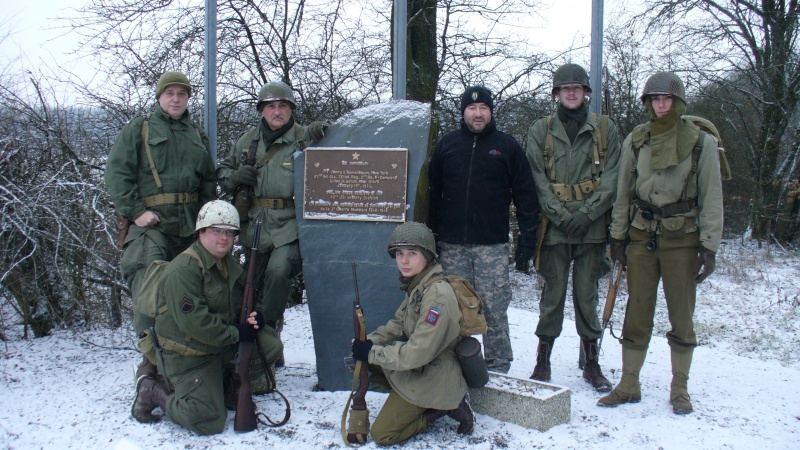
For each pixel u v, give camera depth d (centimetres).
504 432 327
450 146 404
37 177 516
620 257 379
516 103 1084
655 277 367
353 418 312
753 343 725
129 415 347
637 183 365
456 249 402
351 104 922
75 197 502
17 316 573
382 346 313
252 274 345
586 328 416
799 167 1448
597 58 458
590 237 399
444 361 318
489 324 400
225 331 326
